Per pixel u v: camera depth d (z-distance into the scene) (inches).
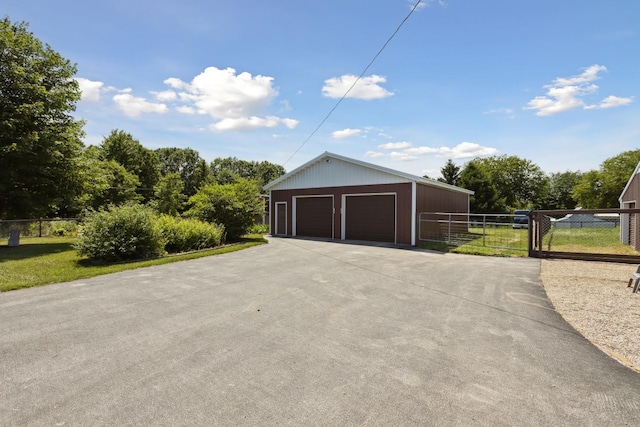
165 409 95.9
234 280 275.6
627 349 139.9
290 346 141.8
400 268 331.6
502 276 292.5
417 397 102.5
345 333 156.9
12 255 403.9
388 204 577.0
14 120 507.5
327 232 658.2
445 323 171.6
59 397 102.0
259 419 91.1
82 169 614.9
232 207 584.7
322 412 94.5
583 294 230.8
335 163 639.8
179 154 2150.6
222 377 115.0
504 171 1990.7
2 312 188.7
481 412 94.7
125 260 374.9
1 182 524.7
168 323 170.7
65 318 178.2
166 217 487.2
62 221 729.6
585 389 108.0
